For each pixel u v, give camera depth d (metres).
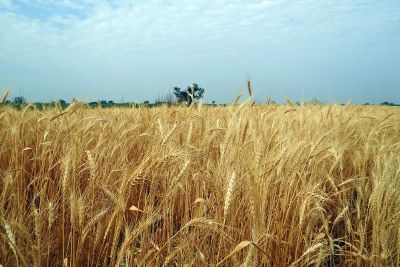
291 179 3.11
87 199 3.09
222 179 2.96
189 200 3.39
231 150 3.22
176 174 3.10
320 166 3.81
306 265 2.75
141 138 4.85
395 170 3.32
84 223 2.86
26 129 4.68
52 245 2.91
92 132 4.62
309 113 7.05
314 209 2.79
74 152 2.86
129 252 2.35
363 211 3.48
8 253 2.51
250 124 3.68
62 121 4.35
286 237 3.05
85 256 2.85
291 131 5.03
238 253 2.77
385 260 2.70
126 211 3.46
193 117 4.47
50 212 2.44
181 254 2.60
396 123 7.53
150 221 2.22
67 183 2.76
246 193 2.92
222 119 5.62
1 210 2.48
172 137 3.37
